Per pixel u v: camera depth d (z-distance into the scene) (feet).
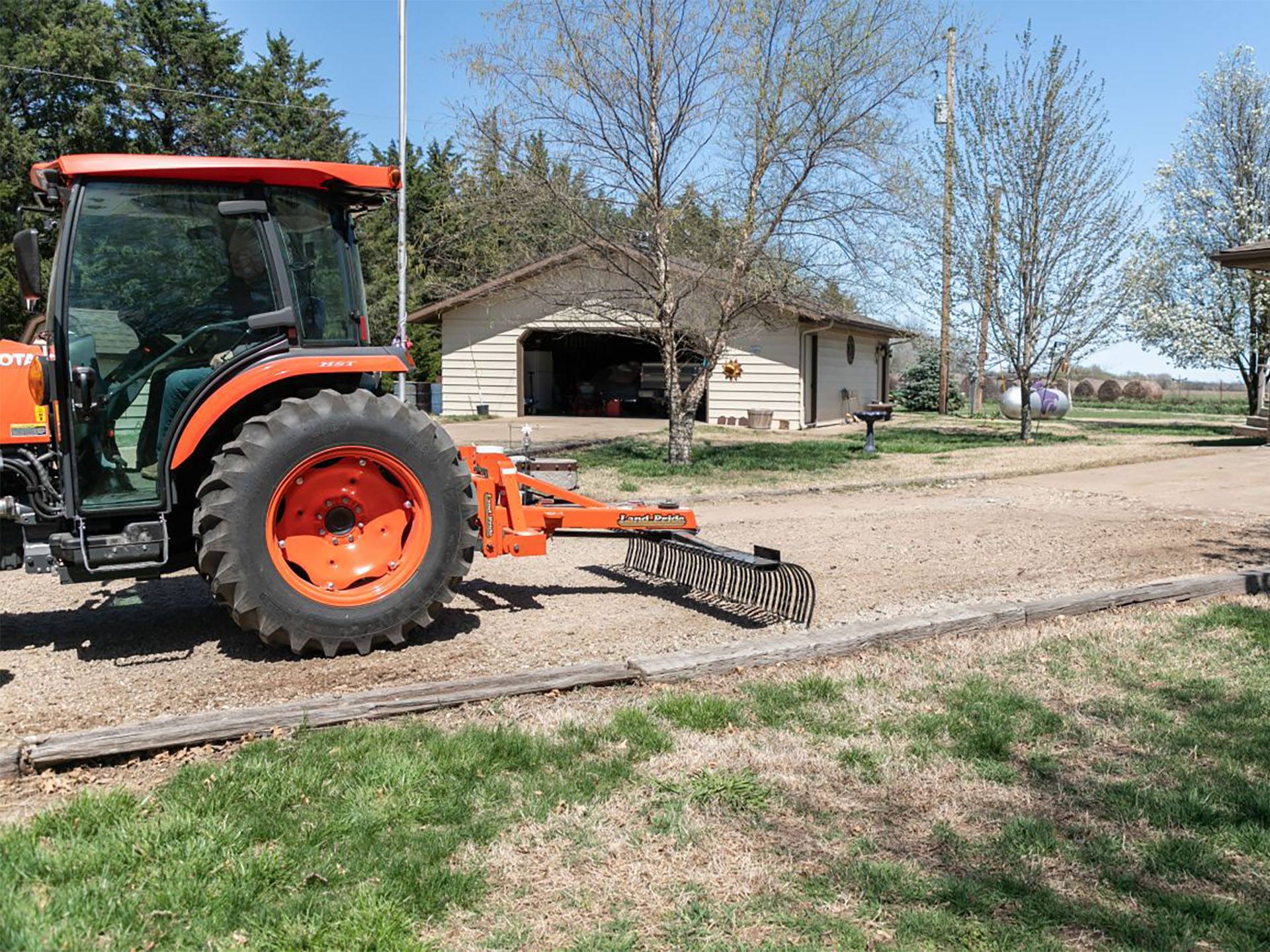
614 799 11.66
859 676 15.98
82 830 10.45
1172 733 13.70
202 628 19.04
